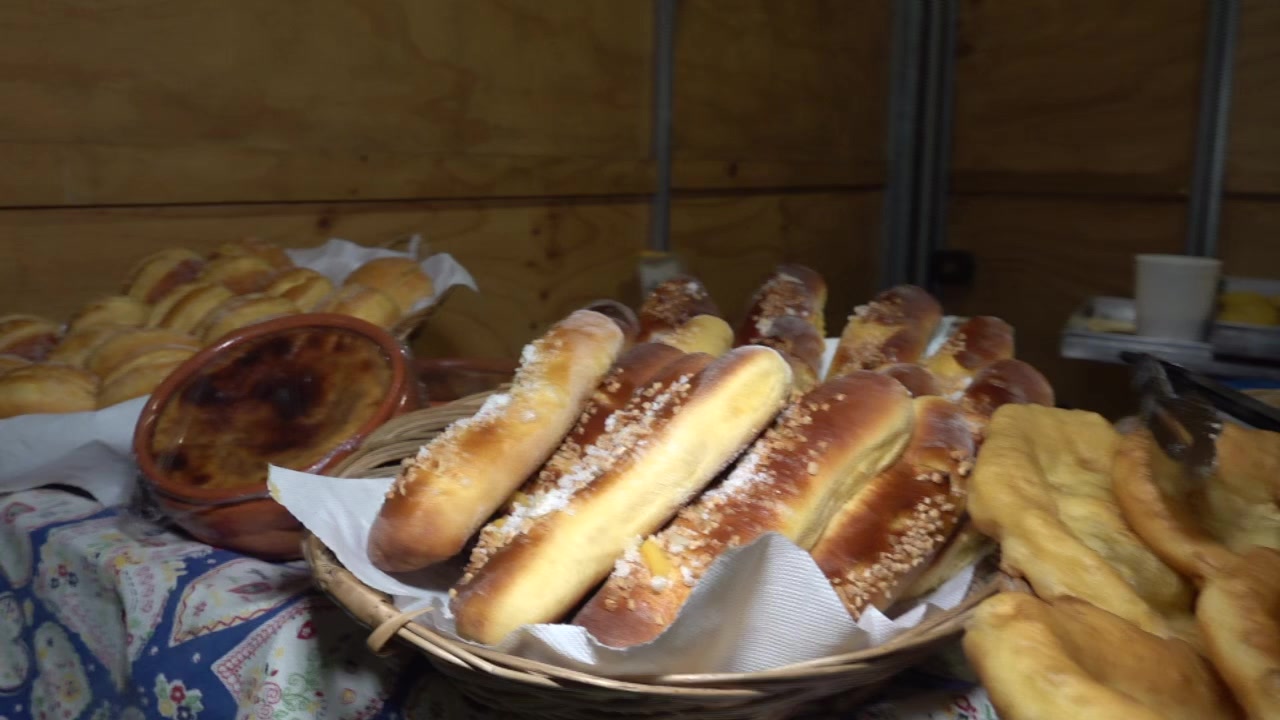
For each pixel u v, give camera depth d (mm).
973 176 1821
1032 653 263
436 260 868
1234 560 321
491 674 345
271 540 524
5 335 734
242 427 565
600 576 406
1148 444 399
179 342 680
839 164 1779
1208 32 1465
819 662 337
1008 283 1814
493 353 1263
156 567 522
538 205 1287
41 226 851
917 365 554
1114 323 1153
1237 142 1469
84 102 866
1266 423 455
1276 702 256
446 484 447
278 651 459
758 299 696
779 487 406
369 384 592
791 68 1655
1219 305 1071
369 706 460
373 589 440
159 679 495
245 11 962
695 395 430
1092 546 377
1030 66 1705
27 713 608
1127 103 1591
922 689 417
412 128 1129
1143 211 1604
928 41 1833
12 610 618
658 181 1445
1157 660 291
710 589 322
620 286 1435
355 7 1052
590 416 505
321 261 903
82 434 594
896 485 432
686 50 1452
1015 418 453
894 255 1965
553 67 1280
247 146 977
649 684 337
